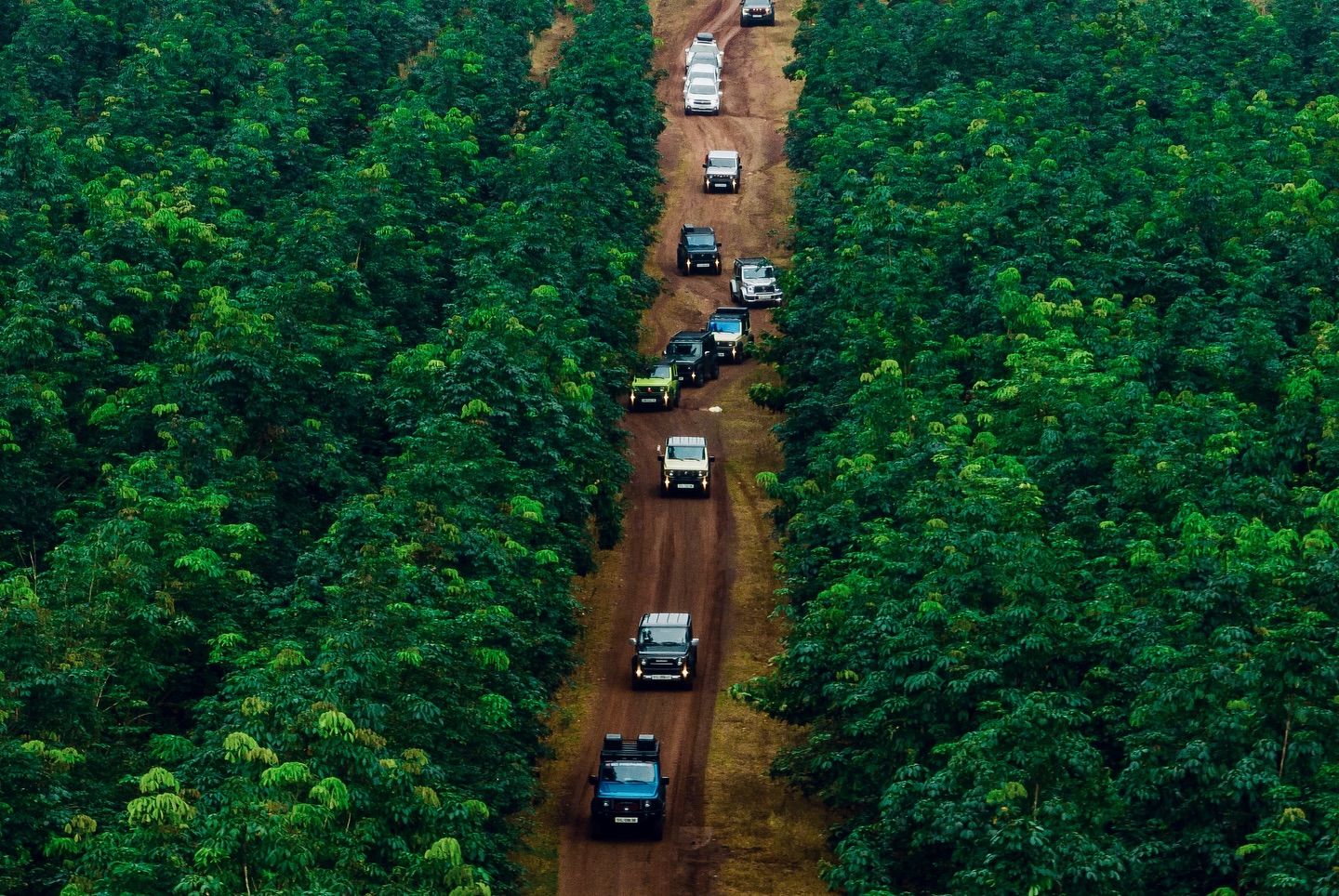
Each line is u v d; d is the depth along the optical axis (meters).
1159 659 38.75
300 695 36.84
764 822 50.00
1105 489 53.94
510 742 44.94
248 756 33.78
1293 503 52.03
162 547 49.62
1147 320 67.81
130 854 31.03
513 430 60.00
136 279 69.56
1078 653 41.81
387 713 38.69
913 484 52.72
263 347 63.06
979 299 71.69
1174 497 50.78
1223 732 35.38
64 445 59.47
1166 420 55.81
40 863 36.56
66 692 40.53
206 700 40.81
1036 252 75.25
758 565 69.25
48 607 45.28
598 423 67.19
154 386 61.59
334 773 35.72
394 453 65.56
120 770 40.59
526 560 52.47
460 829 36.84
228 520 56.25
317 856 33.16
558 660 52.62
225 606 49.41
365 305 73.38
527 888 45.62
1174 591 43.19
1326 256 74.81
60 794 36.75
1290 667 35.50
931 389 63.09
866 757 42.50
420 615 42.25
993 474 50.25
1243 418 60.25
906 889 38.06
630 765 48.97
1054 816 33.59
